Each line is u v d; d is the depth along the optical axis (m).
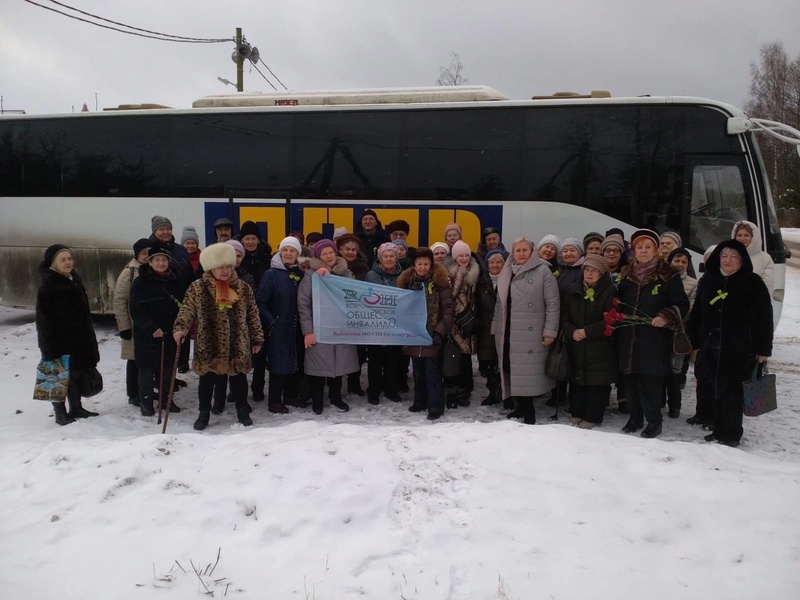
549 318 6.60
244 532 3.92
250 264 8.37
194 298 6.58
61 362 6.69
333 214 10.41
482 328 7.30
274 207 10.62
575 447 5.14
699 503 4.33
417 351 7.12
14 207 11.81
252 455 4.87
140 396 7.20
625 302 6.41
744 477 4.72
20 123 11.73
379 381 7.74
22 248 11.83
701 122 9.27
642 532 3.97
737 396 6.19
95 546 3.81
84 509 4.26
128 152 11.23
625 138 9.46
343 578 3.45
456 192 9.98
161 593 3.34
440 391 7.11
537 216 9.73
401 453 4.99
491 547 3.75
